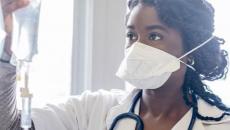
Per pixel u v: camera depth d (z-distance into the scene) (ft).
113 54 4.99
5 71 2.91
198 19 3.40
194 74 3.55
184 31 3.34
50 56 4.87
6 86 2.96
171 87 3.43
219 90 4.58
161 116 3.53
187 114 3.47
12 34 2.67
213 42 3.54
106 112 3.86
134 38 3.41
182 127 3.38
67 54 4.99
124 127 3.51
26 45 2.64
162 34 3.29
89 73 4.99
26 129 2.94
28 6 2.61
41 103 4.22
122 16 4.94
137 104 3.67
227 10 4.65
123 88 4.98
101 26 4.92
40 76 4.76
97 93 4.14
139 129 3.45
